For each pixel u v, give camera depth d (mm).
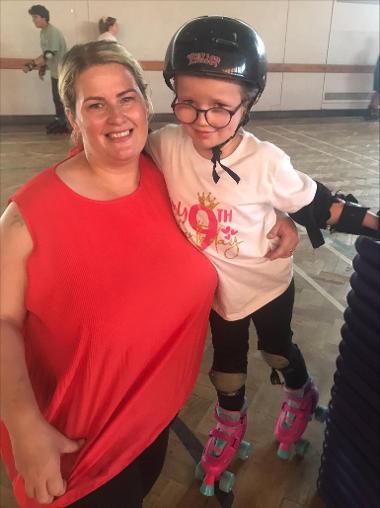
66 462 1016
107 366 981
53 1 7434
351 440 1246
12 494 1586
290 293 1388
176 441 1815
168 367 1096
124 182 1019
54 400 999
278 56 9070
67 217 937
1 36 7383
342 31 9266
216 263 1148
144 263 994
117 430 1034
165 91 8453
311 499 1588
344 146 7070
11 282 933
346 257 3428
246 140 1090
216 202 1082
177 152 1127
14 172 5297
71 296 947
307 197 1099
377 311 1012
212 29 936
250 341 2410
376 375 1076
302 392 1663
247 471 1689
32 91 7859
